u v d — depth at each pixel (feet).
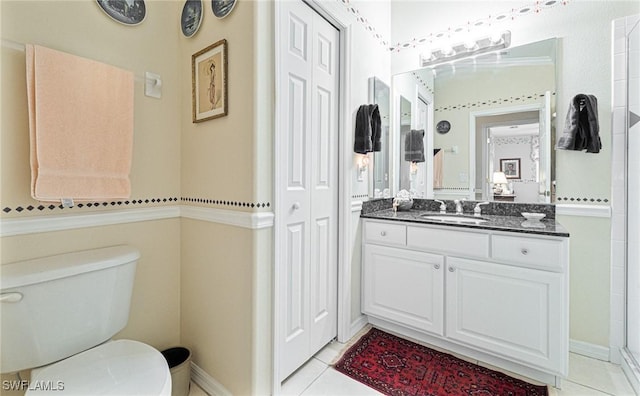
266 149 4.21
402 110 7.88
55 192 3.64
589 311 5.70
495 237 5.07
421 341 6.10
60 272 3.42
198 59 4.86
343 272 6.05
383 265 6.38
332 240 5.92
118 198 4.24
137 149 4.73
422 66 7.57
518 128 6.50
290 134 4.76
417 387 4.75
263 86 4.12
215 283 4.66
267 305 4.33
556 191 6.02
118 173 4.24
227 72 4.35
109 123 4.12
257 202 4.09
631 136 5.23
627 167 5.33
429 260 5.76
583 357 5.64
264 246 4.24
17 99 3.56
